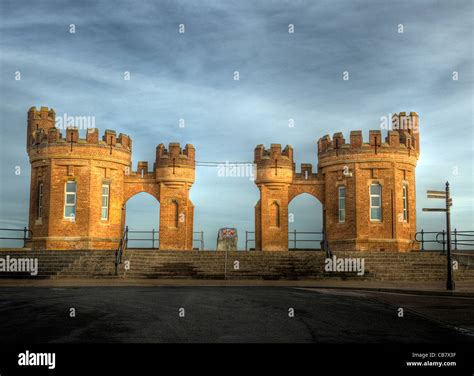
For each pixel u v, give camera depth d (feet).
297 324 41.22
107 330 37.91
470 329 41.34
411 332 39.29
